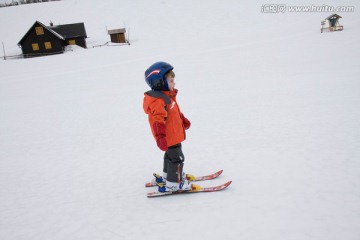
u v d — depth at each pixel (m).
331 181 3.10
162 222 2.69
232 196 3.03
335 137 4.43
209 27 50.66
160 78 2.79
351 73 9.52
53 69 24.11
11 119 9.09
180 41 38.91
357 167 3.37
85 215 3.00
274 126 5.39
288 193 2.95
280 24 43.03
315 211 2.59
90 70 21.44
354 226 2.33
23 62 30.53
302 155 3.90
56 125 7.76
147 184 3.54
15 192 3.78
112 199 3.29
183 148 4.79
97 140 5.97
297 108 6.47
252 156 4.08
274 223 2.47
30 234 2.75
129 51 32.75
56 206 3.27
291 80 10.05
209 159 4.17
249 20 50.91
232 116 6.54
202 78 13.47
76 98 11.89
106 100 10.82
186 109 7.85
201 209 2.84
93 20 64.44
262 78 11.41
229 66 16.25
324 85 8.45
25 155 5.45
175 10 64.31
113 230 2.66
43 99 12.38
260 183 3.24
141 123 7.04
